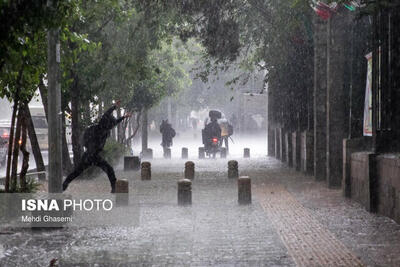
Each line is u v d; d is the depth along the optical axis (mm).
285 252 10305
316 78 23609
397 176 13312
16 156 15688
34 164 34469
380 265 9250
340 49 21094
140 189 21156
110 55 26469
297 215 14570
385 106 15234
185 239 11578
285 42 28266
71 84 24859
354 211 15195
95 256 10109
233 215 14695
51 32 13523
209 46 27953
